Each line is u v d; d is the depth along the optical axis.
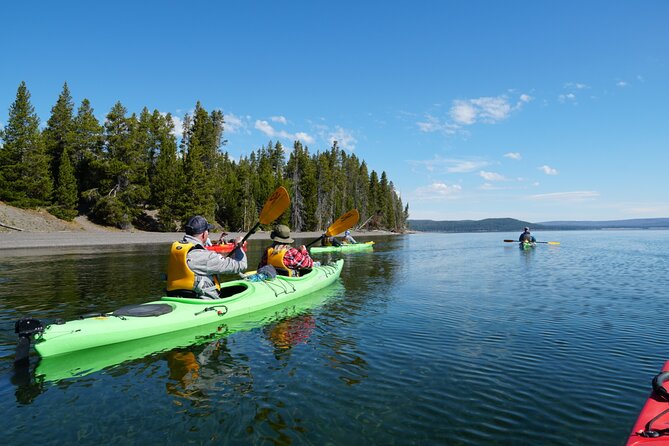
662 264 16.50
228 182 58.91
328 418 3.36
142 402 3.65
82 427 3.21
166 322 5.62
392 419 3.35
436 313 7.29
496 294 9.29
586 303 8.25
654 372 4.43
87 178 45.84
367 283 10.97
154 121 54.75
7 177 37.66
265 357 4.88
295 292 8.44
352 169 86.00
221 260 6.35
